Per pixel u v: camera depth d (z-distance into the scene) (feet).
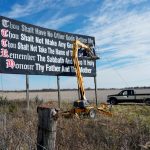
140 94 107.76
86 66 80.12
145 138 22.53
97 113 57.88
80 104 57.00
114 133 24.07
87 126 27.81
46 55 69.26
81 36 79.15
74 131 23.72
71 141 21.39
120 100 110.32
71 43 75.82
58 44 72.54
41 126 14.07
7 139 17.35
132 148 21.70
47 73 69.05
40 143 14.05
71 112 56.34
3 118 22.11
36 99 81.76
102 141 22.98
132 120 29.25
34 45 66.59
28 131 20.89
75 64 69.21
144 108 74.33
